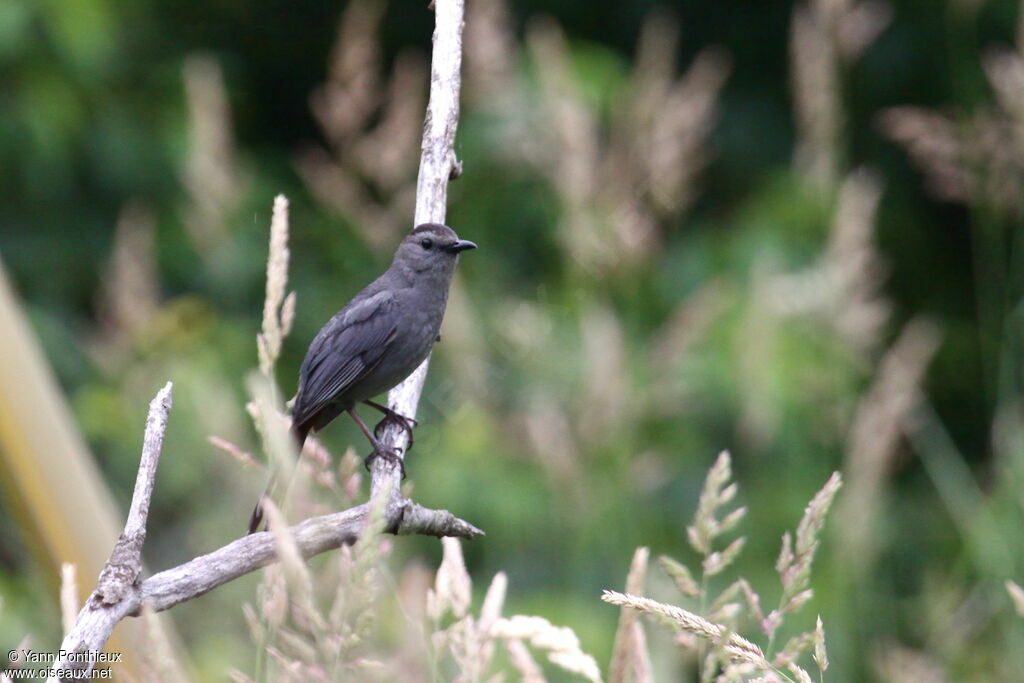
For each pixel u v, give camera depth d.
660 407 11.29
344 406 8.74
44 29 12.95
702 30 16.22
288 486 4.84
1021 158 11.26
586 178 11.51
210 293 13.59
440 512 5.21
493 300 12.66
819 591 10.01
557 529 10.65
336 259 13.94
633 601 4.26
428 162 6.79
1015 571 9.55
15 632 8.55
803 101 11.70
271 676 4.45
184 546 10.88
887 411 10.14
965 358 15.41
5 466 4.30
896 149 15.62
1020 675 9.09
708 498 4.90
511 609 10.16
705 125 13.31
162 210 13.84
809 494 11.41
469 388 11.66
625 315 11.84
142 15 15.30
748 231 13.12
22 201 13.79
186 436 10.62
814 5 11.50
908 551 12.71
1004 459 10.29
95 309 13.86
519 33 15.89
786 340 11.46
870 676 9.84
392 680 4.66
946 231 16.02
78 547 4.32
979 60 14.26
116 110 13.91
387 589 5.55
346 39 11.84
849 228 11.24
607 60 13.60
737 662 4.63
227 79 15.91
